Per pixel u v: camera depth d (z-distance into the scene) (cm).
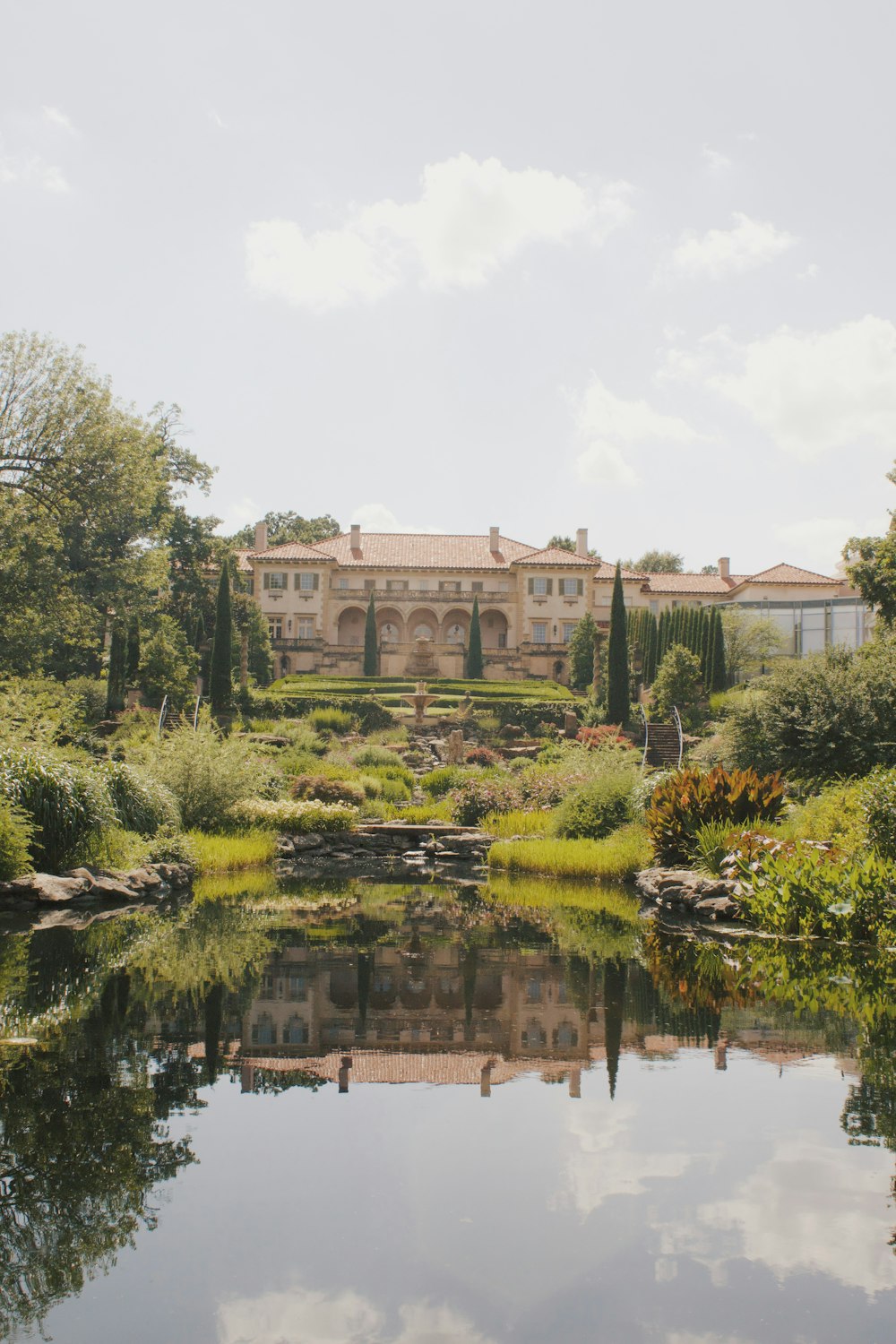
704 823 1519
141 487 3531
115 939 998
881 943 1005
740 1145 435
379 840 2278
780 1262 333
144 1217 365
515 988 773
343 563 7319
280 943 995
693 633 5550
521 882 1673
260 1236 351
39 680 2536
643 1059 571
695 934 1081
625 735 4353
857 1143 437
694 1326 290
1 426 3256
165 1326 290
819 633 6084
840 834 1262
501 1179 400
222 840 1939
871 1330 293
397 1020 664
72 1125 456
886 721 1941
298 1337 285
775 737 1998
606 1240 350
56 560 3412
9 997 716
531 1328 290
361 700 4788
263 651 5903
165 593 5509
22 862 1309
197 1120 465
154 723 3155
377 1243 346
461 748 3744
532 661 7144
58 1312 301
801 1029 641
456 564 7381
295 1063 561
